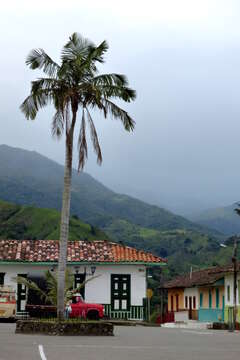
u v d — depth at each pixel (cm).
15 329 2591
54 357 1416
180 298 6234
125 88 2545
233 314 3966
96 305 3256
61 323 2250
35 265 4038
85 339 2069
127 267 4075
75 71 2492
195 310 5388
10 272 4025
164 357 1482
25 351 1557
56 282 2475
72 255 4109
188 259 11944
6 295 3384
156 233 15988
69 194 2444
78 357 1435
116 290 4041
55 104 2544
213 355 1559
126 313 4016
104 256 4094
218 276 4719
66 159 2464
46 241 4400
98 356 1473
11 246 4241
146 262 4044
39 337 2117
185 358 1466
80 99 2512
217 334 2661
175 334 2548
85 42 2522
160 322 5634
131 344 1892
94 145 2539
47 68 2506
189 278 5922
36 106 2531
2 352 1524
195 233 14525
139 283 4062
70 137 2477
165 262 4094
